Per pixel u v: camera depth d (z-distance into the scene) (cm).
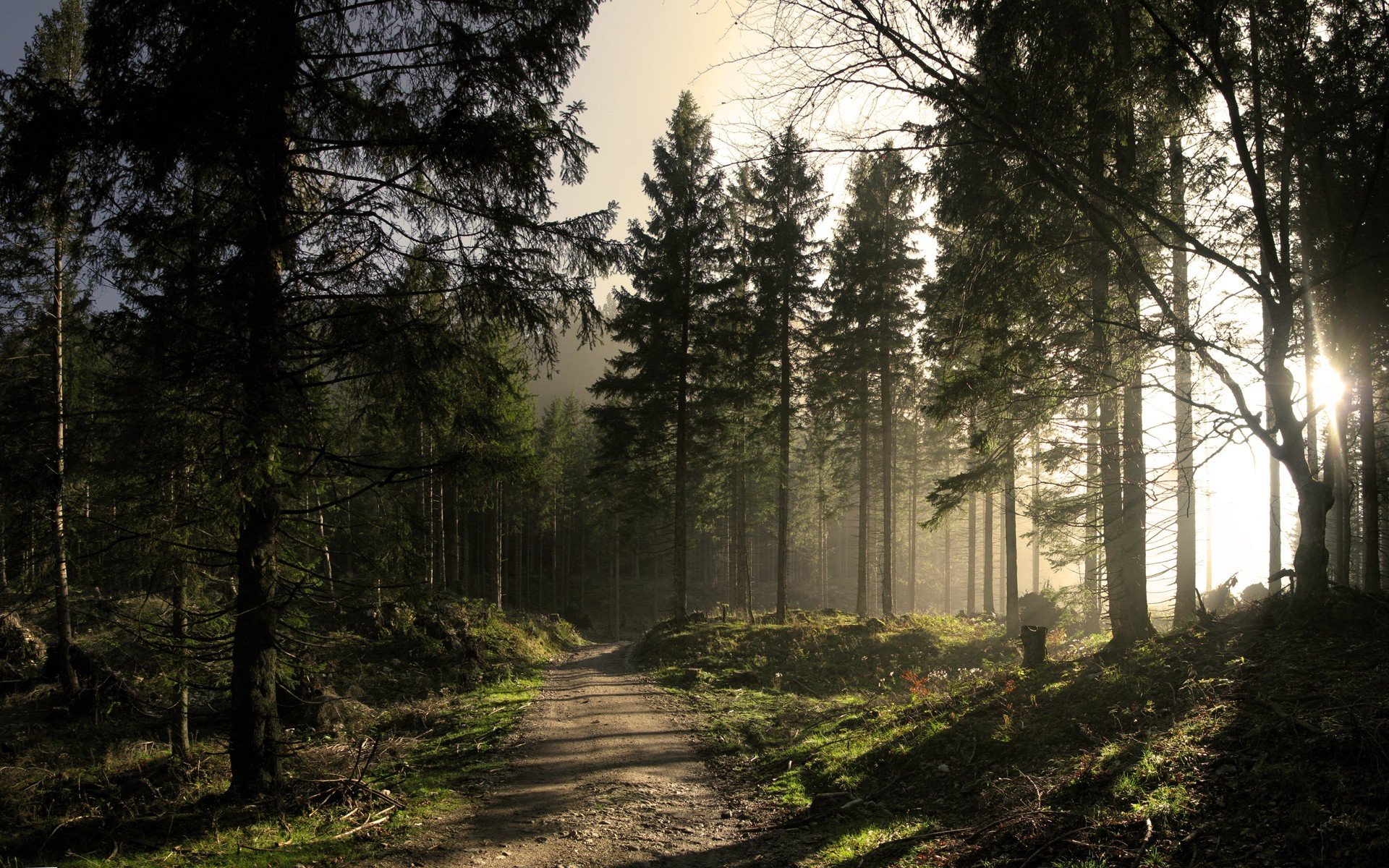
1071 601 1636
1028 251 847
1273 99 790
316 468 829
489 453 850
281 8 698
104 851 674
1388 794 424
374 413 881
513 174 799
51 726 1448
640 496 2880
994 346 1052
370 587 900
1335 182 942
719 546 6412
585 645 3497
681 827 724
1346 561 1428
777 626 2400
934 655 1991
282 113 730
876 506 4319
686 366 2611
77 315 1220
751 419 2884
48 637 1953
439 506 2759
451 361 819
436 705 1598
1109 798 543
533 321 830
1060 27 645
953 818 631
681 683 1752
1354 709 527
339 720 1424
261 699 824
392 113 822
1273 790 471
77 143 660
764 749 1052
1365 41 725
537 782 909
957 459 3591
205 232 776
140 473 736
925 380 2620
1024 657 1127
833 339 2620
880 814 688
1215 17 667
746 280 2612
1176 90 726
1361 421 1341
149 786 927
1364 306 1088
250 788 802
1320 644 688
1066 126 737
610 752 1061
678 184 2584
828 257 2647
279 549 909
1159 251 960
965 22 668
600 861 631
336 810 780
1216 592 2134
